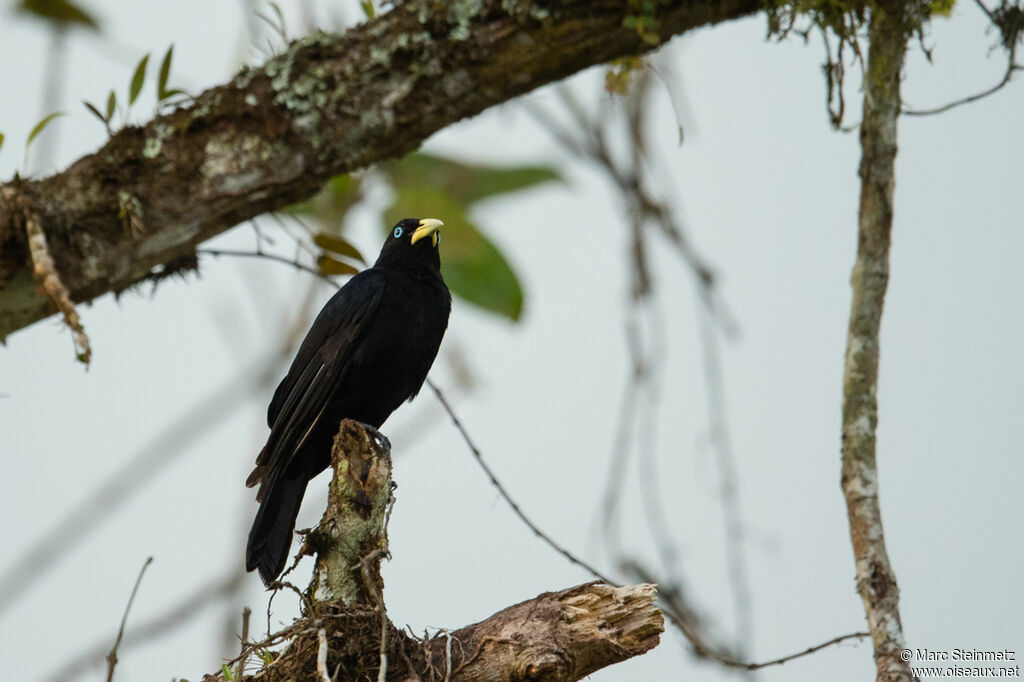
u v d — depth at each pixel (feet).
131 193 24.82
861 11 28.63
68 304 23.27
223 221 25.79
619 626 24.06
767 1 27.58
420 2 25.29
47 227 24.58
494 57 25.32
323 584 25.50
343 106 25.29
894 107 28.12
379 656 24.61
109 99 25.16
